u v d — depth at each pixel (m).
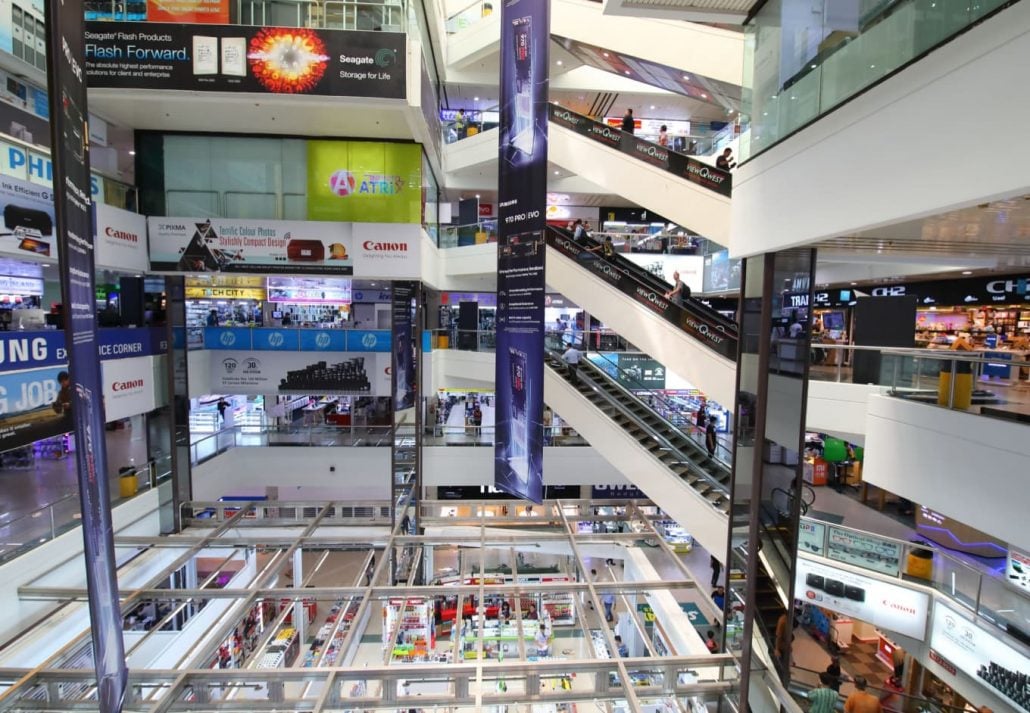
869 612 7.72
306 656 9.16
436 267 13.02
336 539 9.47
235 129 9.38
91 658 6.43
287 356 11.91
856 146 3.84
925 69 3.20
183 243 9.60
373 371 12.00
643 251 13.69
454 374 14.43
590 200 16.34
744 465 6.11
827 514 9.99
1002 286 10.17
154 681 5.62
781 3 4.90
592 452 12.57
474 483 12.59
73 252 3.75
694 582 7.75
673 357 7.47
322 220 9.78
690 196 8.22
